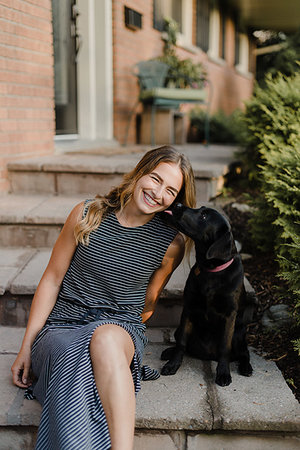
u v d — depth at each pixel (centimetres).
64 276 218
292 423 191
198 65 816
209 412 195
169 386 215
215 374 227
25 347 208
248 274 314
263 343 256
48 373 183
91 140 582
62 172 396
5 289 268
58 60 521
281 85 411
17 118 404
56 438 164
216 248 203
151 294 228
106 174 391
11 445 202
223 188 442
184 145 758
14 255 321
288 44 980
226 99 1220
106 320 190
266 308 281
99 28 584
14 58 389
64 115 546
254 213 330
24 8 396
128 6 624
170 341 258
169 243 214
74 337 183
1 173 393
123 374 172
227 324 221
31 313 212
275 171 302
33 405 200
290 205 286
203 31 1009
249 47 1456
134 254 208
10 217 333
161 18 767
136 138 704
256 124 421
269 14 1248
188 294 224
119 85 623
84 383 170
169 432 198
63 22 521
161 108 695
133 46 660
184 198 216
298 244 250
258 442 197
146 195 201
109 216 208
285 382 220
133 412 171
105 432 168
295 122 376
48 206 359
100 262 205
